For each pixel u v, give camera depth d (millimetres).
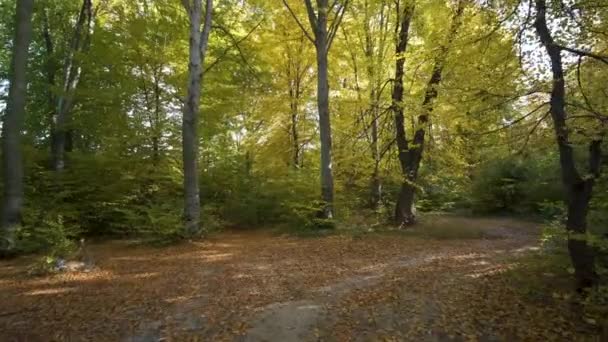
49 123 17906
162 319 5742
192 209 12391
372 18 16484
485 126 7180
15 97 9969
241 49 16297
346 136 16516
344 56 17031
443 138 14031
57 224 9500
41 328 5406
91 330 5363
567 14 6094
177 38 15531
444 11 12039
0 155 13484
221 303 6391
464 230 13484
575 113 6176
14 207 9922
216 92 15875
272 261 9328
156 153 15078
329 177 14000
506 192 19453
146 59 15055
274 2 16938
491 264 8469
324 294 6797
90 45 15727
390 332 5273
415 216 15188
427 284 7168
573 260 6043
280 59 18562
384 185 18547
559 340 4797
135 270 8523
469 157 14859
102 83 16344
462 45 7270
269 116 18922
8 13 17344
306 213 14117
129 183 14320
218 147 18141
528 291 6324
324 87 13945
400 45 14625
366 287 7137
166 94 15391
